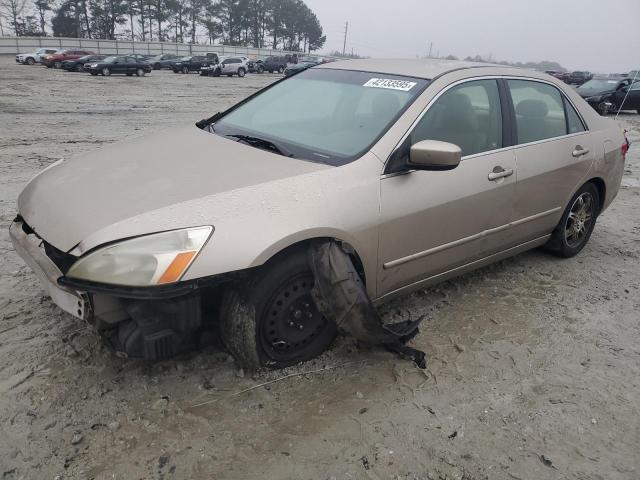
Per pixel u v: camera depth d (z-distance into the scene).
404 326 3.20
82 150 9.22
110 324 2.52
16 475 2.24
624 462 2.52
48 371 2.86
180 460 2.36
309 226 2.66
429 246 3.31
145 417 2.59
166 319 2.50
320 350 3.10
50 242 2.54
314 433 2.56
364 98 3.49
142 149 3.30
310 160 3.02
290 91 3.95
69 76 31.05
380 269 3.10
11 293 3.68
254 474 2.32
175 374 2.89
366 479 2.33
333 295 2.73
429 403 2.83
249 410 2.68
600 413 2.83
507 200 3.73
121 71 33.91
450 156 2.89
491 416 2.77
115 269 2.32
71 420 2.54
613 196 5.01
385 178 3.01
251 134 3.49
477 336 3.48
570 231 4.68
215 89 25.89
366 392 2.88
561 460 2.51
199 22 92.00
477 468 2.44
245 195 2.62
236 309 2.72
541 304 3.96
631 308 4.00
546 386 3.03
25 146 9.28
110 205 2.56
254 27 98.06
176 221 2.44
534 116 4.05
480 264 3.85
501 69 3.92
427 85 3.40
